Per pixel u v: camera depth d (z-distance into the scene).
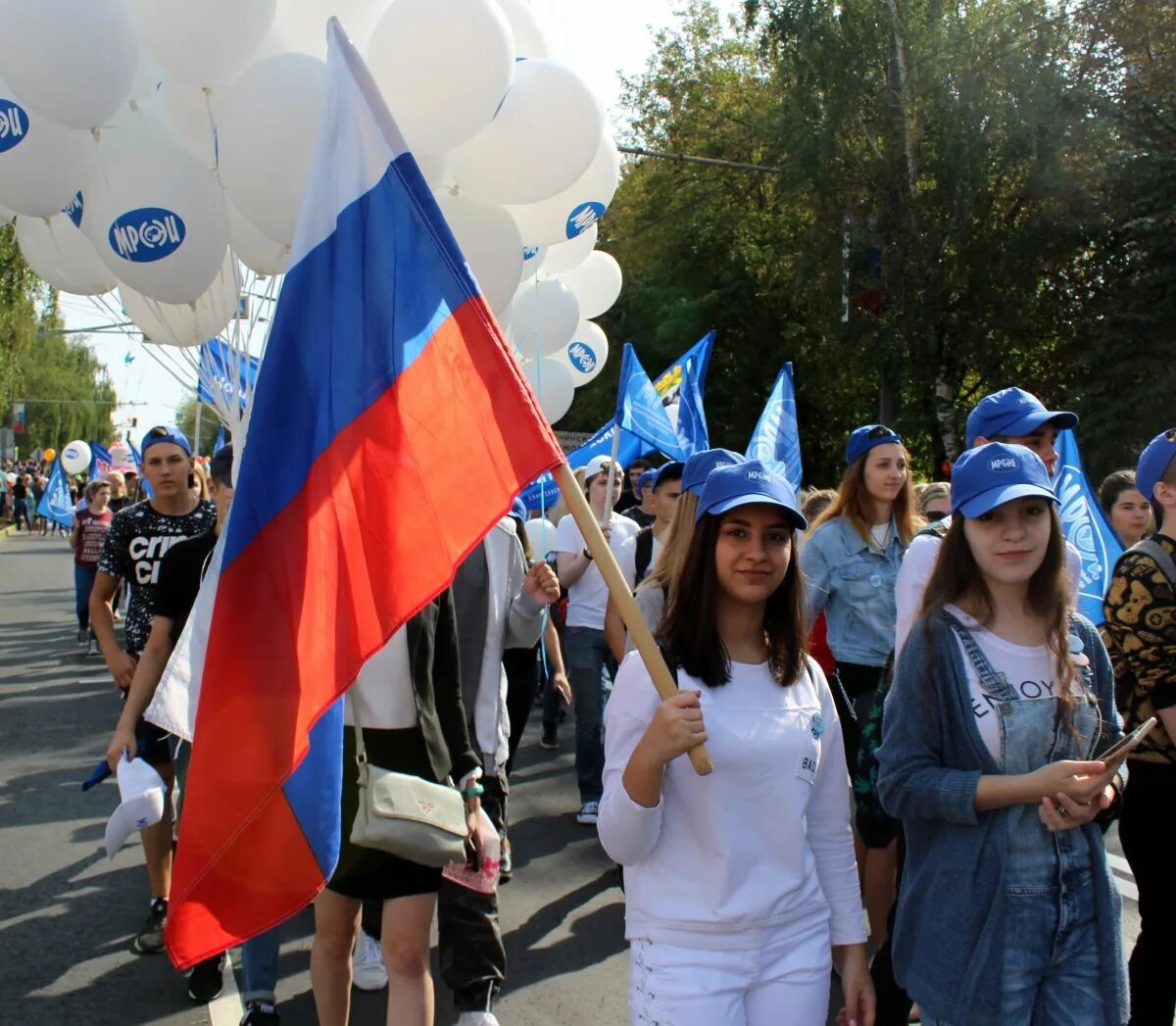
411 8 4.10
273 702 2.46
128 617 5.33
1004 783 2.51
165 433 5.32
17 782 7.38
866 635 4.48
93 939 4.86
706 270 29.61
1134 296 19.83
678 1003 2.43
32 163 4.45
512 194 4.72
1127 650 3.32
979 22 21.38
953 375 21.86
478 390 2.54
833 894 2.66
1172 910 3.32
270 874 2.51
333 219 2.64
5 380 22.97
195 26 4.06
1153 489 3.41
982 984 2.51
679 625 2.58
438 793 3.24
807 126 21.48
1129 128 20.45
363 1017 4.12
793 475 7.27
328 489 2.55
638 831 2.40
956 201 21.17
